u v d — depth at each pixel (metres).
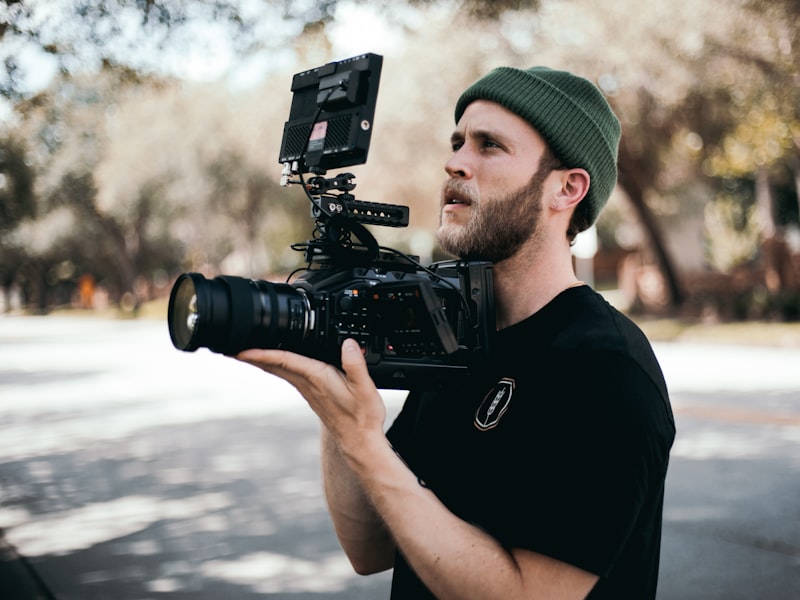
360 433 1.25
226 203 32.75
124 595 4.08
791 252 20.12
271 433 8.25
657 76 14.79
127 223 40.38
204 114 28.80
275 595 4.12
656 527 1.31
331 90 1.53
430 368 1.39
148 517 5.37
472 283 1.42
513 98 1.40
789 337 15.86
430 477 1.41
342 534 1.59
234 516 5.40
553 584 1.17
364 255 1.46
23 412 9.95
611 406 1.20
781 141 16.42
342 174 1.49
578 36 14.78
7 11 4.08
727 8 12.55
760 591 4.05
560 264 1.46
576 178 1.43
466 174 1.42
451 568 1.19
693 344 16.89
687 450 6.88
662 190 22.20
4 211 10.65
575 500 1.18
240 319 1.24
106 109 5.58
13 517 5.38
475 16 5.87
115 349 20.88
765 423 7.91
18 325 37.41
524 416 1.29
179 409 9.97
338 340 1.33
